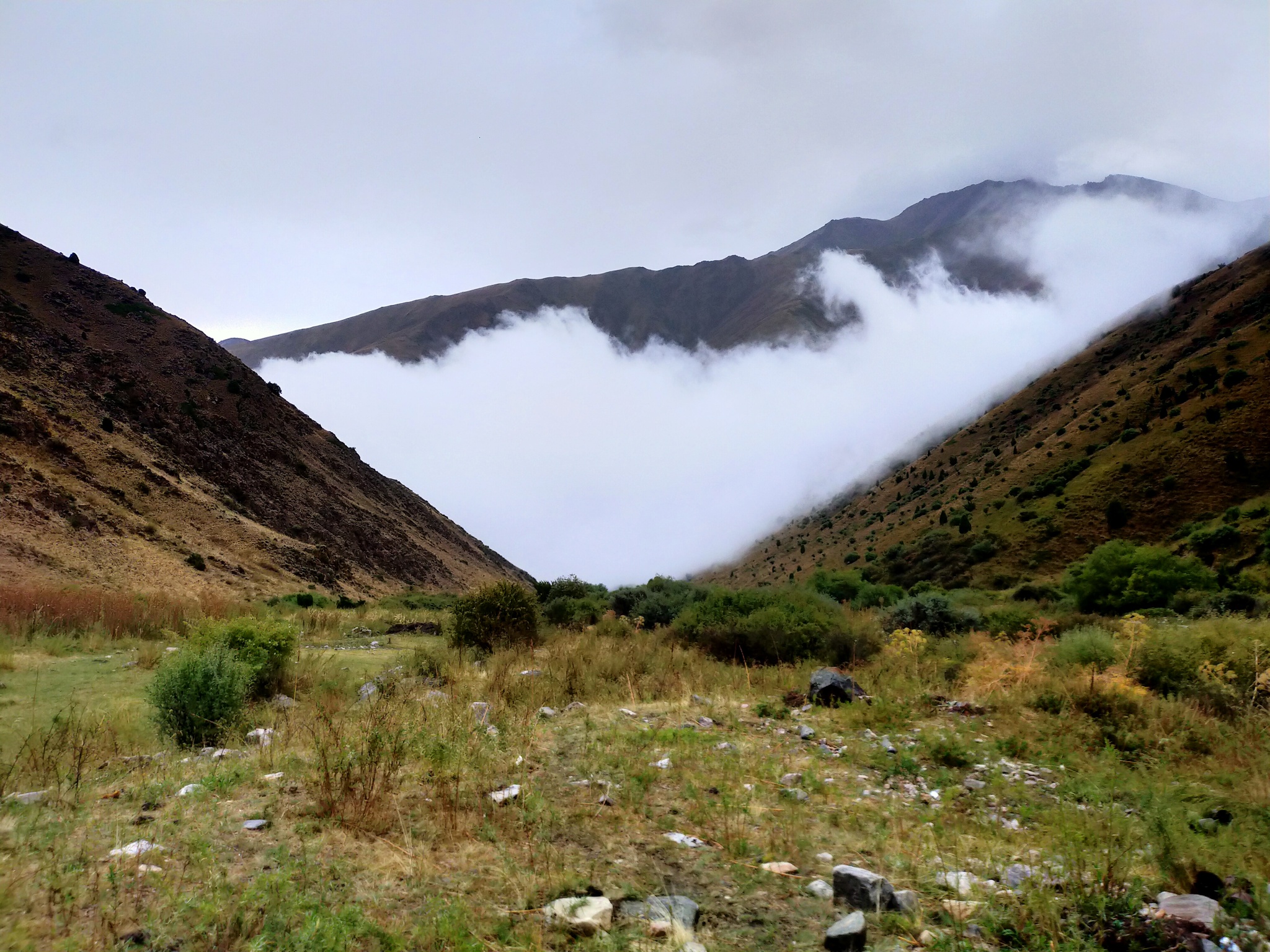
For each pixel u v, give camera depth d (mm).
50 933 3068
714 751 7129
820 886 4078
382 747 5922
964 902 3881
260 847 4230
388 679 10992
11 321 71688
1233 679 9023
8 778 5547
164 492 61969
